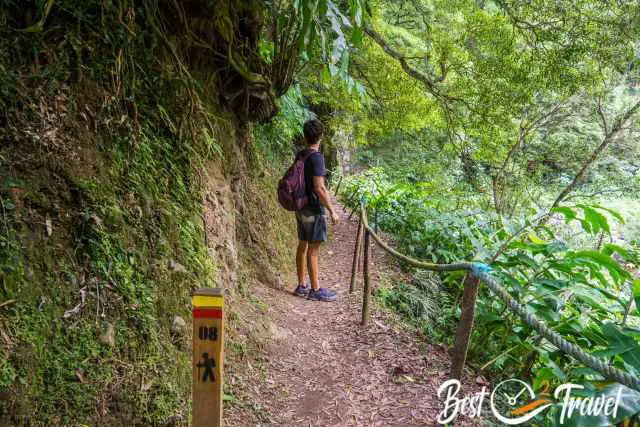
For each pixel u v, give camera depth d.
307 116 7.25
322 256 6.23
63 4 2.19
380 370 3.20
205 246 2.88
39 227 1.86
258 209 4.82
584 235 9.46
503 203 9.21
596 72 5.99
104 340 1.90
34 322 1.69
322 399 2.80
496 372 3.60
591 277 3.95
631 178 9.77
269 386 2.79
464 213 7.06
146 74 2.68
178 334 2.30
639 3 5.24
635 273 7.24
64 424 1.64
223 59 3.71
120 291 2.06
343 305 4.34
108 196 2.18
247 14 3.69
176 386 2.14
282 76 4.26
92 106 2.25
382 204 7.54
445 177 10.07
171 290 2.38
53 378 1.67
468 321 2.44
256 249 4.44
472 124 6.78
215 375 1.48
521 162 9.38
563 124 9.20
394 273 5.58
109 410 1.80
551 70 5.59
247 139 4.75
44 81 2.07
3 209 1.75
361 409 2.73
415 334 3.96
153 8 2.81
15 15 2.07
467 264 2.44
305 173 4.10
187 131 2.97
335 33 3.57
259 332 3.22
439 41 6.47
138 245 2.27
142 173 2.46
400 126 7.66
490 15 6.38
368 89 7.32
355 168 14.08
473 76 6.28
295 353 3.29
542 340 3.47
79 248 1.97
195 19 3.31
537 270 3.74
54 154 2.02
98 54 2.32
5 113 1.89
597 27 5.43
